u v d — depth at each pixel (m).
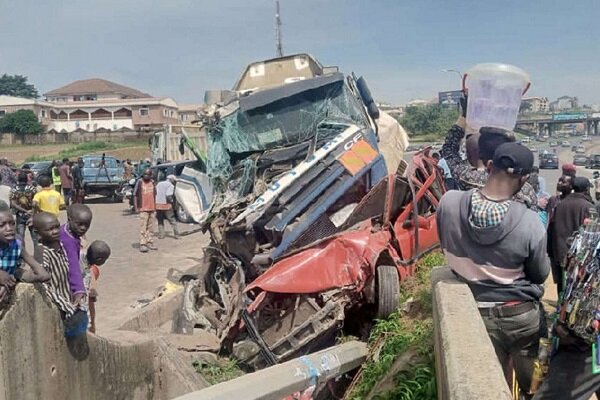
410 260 8.46
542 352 4.14
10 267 4.61
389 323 7.24
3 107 90.94
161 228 18.14
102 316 10.07
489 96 5.24
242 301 7.60
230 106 10.61
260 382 5.29
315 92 10.55
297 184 8.95
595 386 3.59
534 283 4.03
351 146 9.51
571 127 159.62
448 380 2.80
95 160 30.11
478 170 5.55
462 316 3.57
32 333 4.73
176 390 6.55
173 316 9.40
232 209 9.37
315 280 7.50
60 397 5.09
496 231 3.87
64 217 22.81
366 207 8.64
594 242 3.49
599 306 3.40
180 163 19.38
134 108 93.25
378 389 5.73
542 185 12.50
